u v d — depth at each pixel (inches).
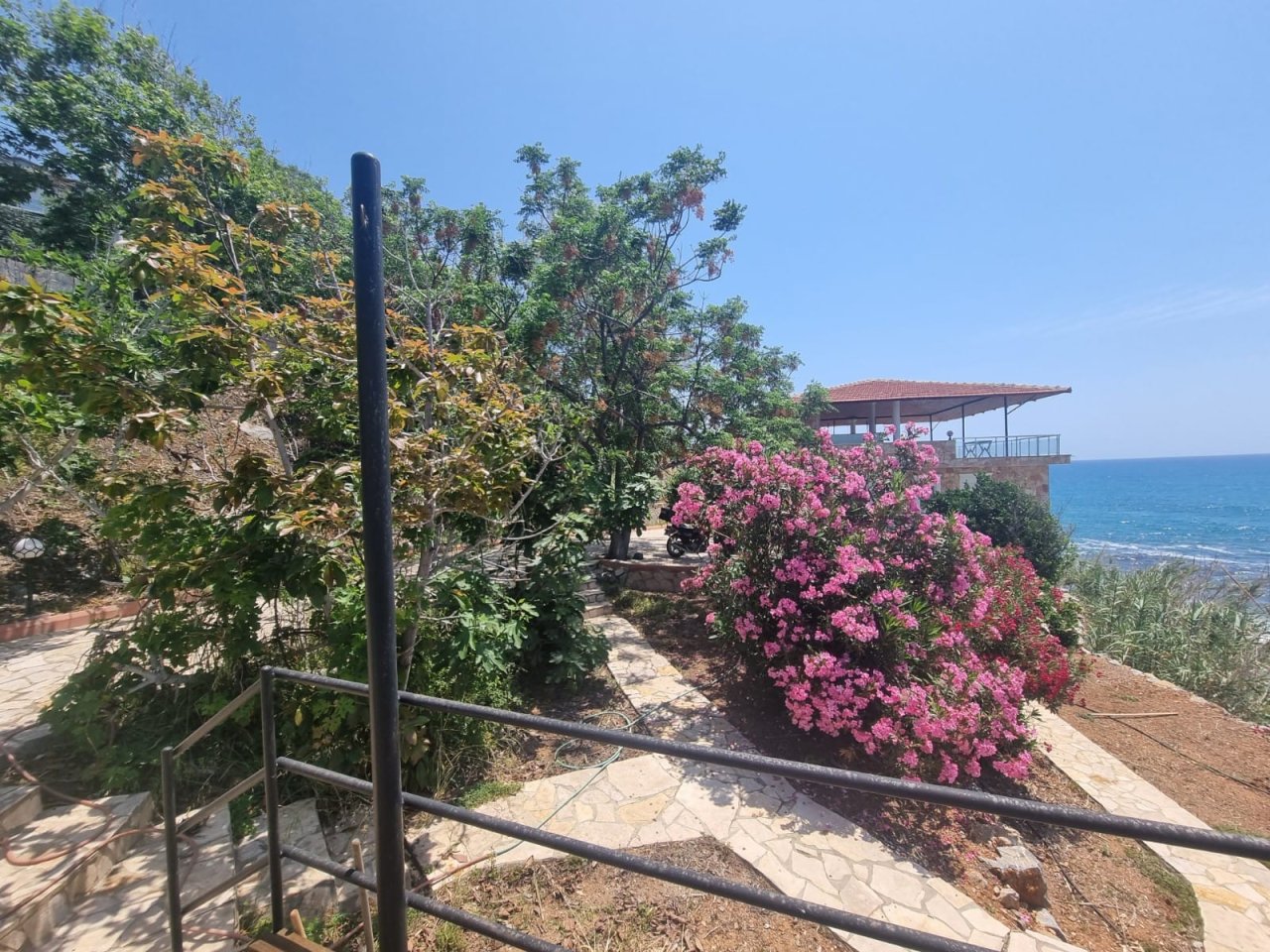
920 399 789.2
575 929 113.6
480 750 171.2
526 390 265.7
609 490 295.3
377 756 60.2
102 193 421.4
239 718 146.6
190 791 136.3
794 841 142.3
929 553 202.8
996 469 778.2
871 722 181.2
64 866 104.6
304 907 111.2
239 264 165.3
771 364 425.4
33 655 201.9
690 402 379.6
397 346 157.8
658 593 354.6
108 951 93.7
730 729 198.1
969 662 184.7
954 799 40.1
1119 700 256.7
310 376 160.4
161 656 145.9
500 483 161.9
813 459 230.8
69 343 125.9
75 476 220.7
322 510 133.0
